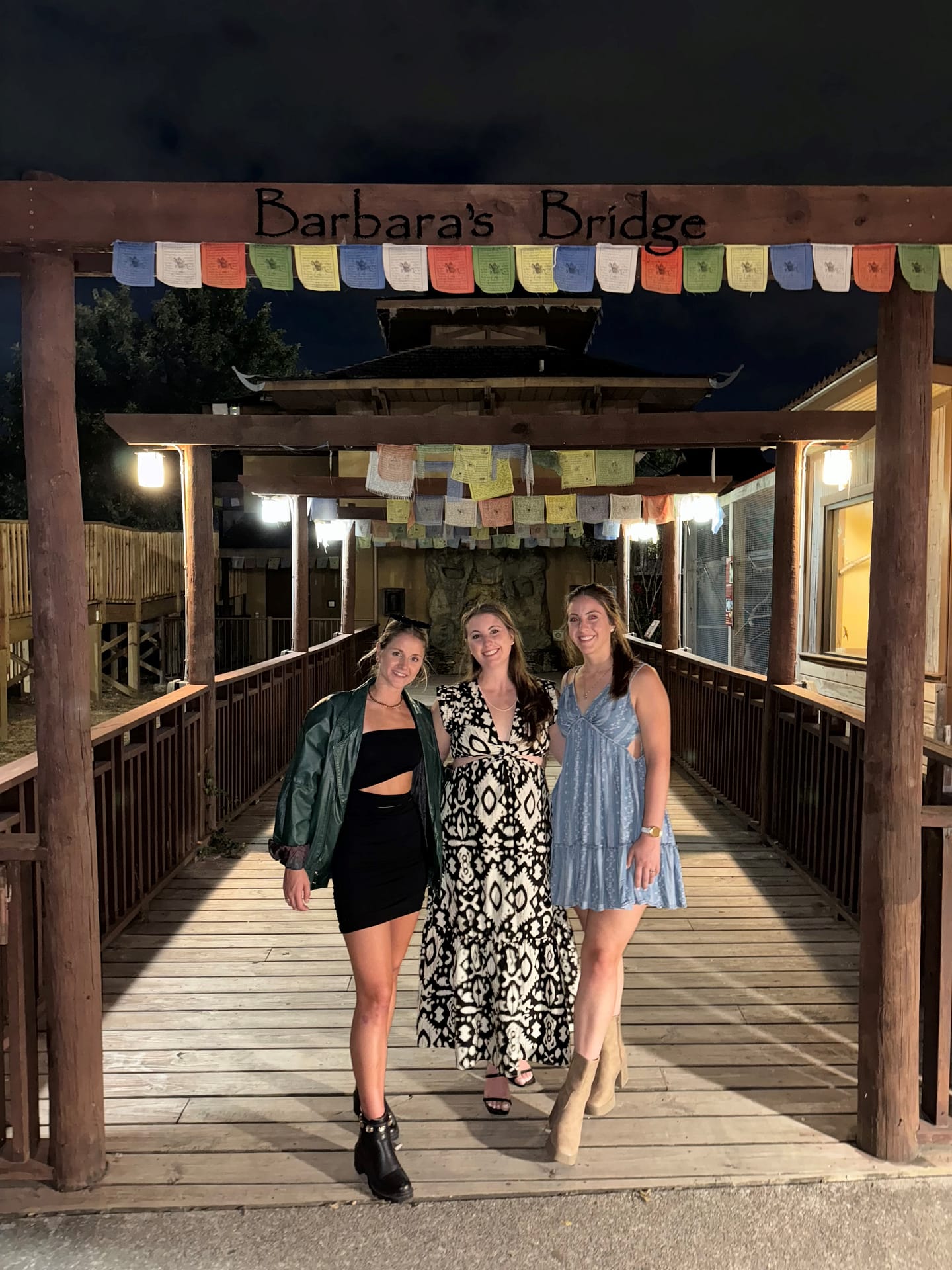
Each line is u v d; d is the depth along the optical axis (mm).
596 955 2703
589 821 2705
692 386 13062
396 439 5934
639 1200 2529
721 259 2652
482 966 2832
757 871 5566
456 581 16422
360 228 2598
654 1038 3463
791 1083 3146
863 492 8070
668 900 2703
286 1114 2957
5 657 11898
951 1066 3061
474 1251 2332
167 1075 3195
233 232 2574
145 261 2564
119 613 15758
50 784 2584
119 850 4508
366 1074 2562
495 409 13914
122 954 4293
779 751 5992
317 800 2559
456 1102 3035
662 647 9922
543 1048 2879
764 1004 3764
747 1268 2277
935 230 2621
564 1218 2459
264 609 21234
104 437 24281
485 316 15641
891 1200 2543
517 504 7359
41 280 2545
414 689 13688
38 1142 2703
